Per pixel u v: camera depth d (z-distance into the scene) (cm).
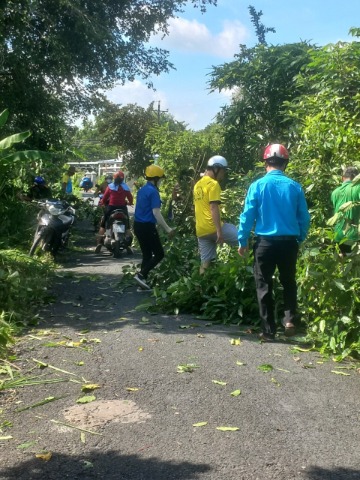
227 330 698
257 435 412
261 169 1057
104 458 379
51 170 1548
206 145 1570
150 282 953
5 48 1628
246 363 567
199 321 737
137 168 3922
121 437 407
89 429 419
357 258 584
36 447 393
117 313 775
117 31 2092
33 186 1499
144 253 937
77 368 544
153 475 359
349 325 597
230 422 432
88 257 1362
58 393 486
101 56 1958
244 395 485
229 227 835
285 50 1323
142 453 385
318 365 571
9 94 1784
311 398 483
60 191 1930
